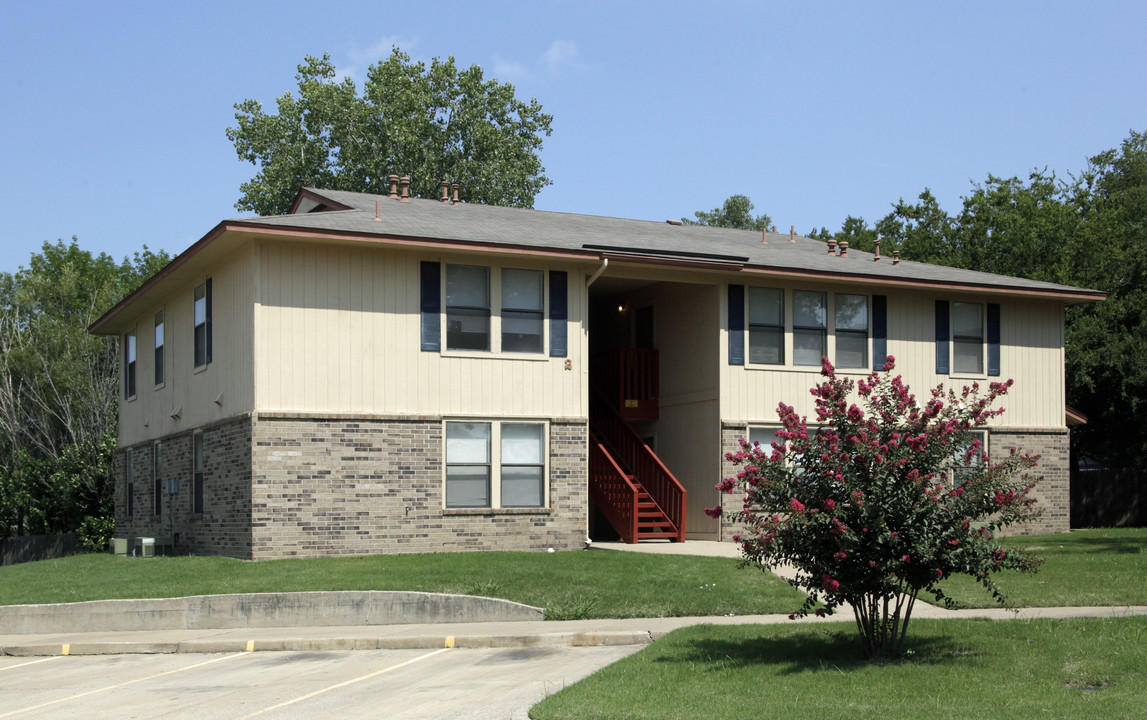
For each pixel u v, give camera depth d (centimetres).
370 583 1589
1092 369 3362
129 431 2811
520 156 4847
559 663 1180
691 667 1072
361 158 4606
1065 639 1145
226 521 1989
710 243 2556
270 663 1266
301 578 1639
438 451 2000
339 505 1920
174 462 2353
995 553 1064
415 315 2005
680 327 2419
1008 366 2580
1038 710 854
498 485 2053
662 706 907
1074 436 3606
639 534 2230
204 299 2183
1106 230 3997
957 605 1400
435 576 1641
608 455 2300
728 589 1560
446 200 2761
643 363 2483
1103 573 1686
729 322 2286
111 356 4138
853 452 1088
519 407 2075
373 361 1966
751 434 2302
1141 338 3353
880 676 999
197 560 1908
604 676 1043
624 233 2547
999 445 2538
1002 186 4634
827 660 1089
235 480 1948
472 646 1313
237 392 1967
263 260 1897
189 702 1047
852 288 2406
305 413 1905
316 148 4672
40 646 1412
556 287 2122
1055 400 2634
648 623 1377
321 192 2609
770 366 2319
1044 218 4066
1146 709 848
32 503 3500
